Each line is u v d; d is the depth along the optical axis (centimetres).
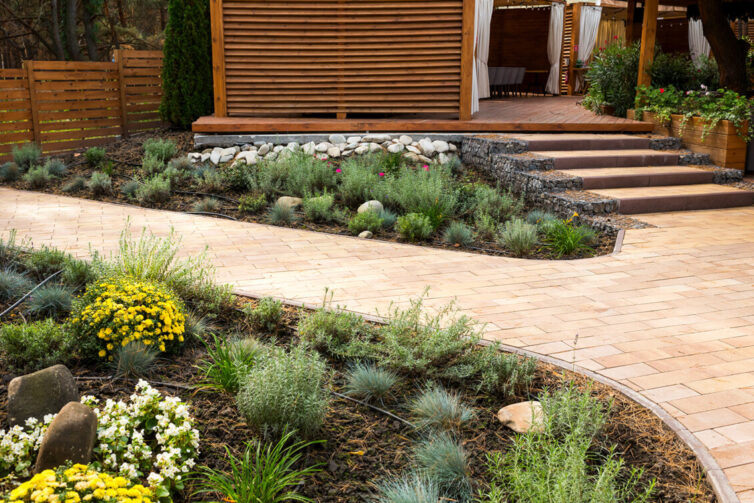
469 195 899
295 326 479
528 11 2148
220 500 282
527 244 705
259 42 1144
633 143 1089
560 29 2009
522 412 351
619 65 1305
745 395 377
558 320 502
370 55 1148
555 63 2044
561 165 984
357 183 903
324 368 408
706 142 1060
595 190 926
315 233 785
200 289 516
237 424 342
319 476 303
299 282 591
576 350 443
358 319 464
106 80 1323
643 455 320
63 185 1041
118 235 743
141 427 327
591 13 2047
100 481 233
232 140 1118
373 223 786
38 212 865
